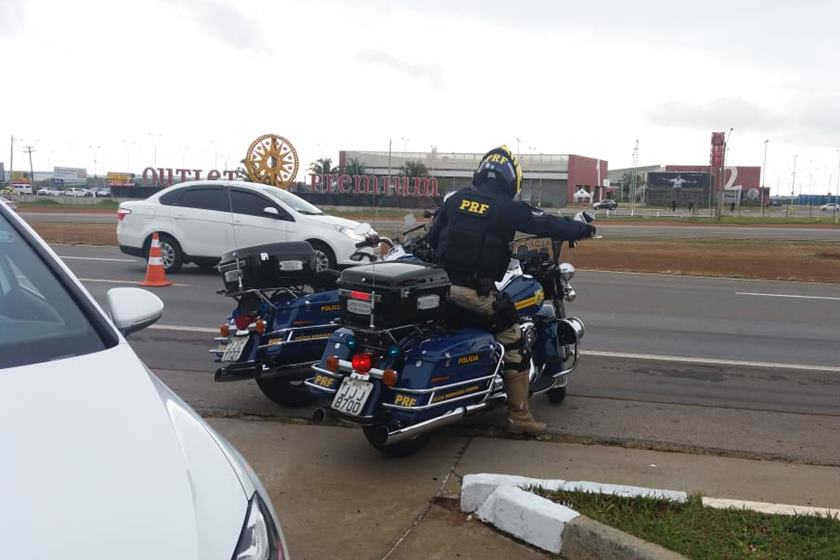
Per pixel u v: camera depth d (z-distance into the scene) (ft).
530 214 16.48
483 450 17.46
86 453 7.23
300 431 18.58
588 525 12.25
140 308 10.68
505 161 17.15
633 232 116.37
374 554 12.50
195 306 34.99
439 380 15.53
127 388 8.35
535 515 12.76
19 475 6.81
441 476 15.84
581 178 279.28
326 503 14.44
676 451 17.66
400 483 15.43
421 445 16.93
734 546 11.80
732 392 22.85
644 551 11.55
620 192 367.25
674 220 171.32
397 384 15.47
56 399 7.90
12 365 8.53
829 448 18.06
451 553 12.55
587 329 32.17
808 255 72.13
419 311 15.38
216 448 8.41
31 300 9.92
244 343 18.57
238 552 6.97
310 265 19.42
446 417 15.83
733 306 39.06
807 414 20.76
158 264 41.27
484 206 16.56
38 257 10.64
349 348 15.83
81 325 9.60
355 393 15.34
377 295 15.17
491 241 16.48
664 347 28.89
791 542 11.96
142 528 6.57
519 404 17.87
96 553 6.23
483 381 16.52
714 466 16.74
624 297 41.50
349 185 184.96
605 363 26.13
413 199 112.78
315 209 46.29
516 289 18.58
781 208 342.64
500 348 16.80
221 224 44.65
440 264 16.87
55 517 6.47
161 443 7.64
